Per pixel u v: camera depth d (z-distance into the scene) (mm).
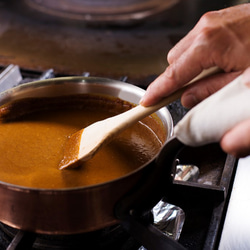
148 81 1019
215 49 649
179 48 713
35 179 689
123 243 682
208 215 706
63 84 806
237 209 705
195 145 561
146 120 797
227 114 534
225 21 668
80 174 703
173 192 717
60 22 1368
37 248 672
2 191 603
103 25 1348
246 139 521
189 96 669
